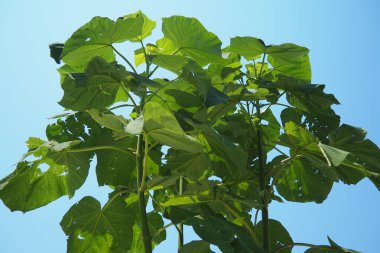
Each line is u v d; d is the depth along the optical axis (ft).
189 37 10.31
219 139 9.23
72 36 9.43
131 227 10.28
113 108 9.69
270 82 10.48
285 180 11.23
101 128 10.85
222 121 10.78
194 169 10.28
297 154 10.02
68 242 10.20
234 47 11.06
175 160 10.20
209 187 9.76
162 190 11.23
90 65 9.19
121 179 10.83
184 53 10.59
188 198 9.98
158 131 8.54
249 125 10.50
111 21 9.42
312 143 9.69
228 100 9.66
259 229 10.60
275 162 10.73
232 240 8.82
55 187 10.68
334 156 9.07
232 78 11.07
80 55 9.88
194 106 10.27
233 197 9.84
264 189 10.07
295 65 11.41
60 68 10.52
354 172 10.34
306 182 11.16
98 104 9.79
